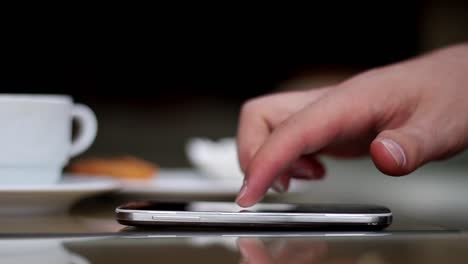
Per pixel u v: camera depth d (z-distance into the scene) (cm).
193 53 247
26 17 237
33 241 49
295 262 44
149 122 246
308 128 56
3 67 237
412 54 252
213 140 249
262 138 64
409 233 52
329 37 250
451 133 56
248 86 250
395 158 52
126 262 43
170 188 82
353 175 181
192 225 52
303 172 65
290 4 248
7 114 63
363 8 249
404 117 58
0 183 64
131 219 52
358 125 57
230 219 52
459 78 58
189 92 248
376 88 58
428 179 173
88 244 48
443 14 251
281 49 249
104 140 243
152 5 243
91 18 241
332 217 52
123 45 243
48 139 65
